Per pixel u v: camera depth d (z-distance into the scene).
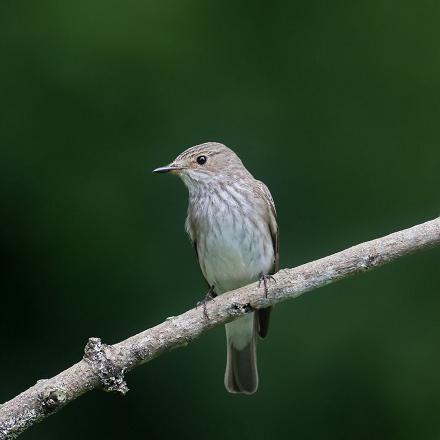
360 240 12.03
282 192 12.23
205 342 11.35
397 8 12.79
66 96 12.38
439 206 12.18
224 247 9.96
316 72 12.64
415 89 12.59
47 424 11.16
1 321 11.69
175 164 10.16
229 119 12.44
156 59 12.55
